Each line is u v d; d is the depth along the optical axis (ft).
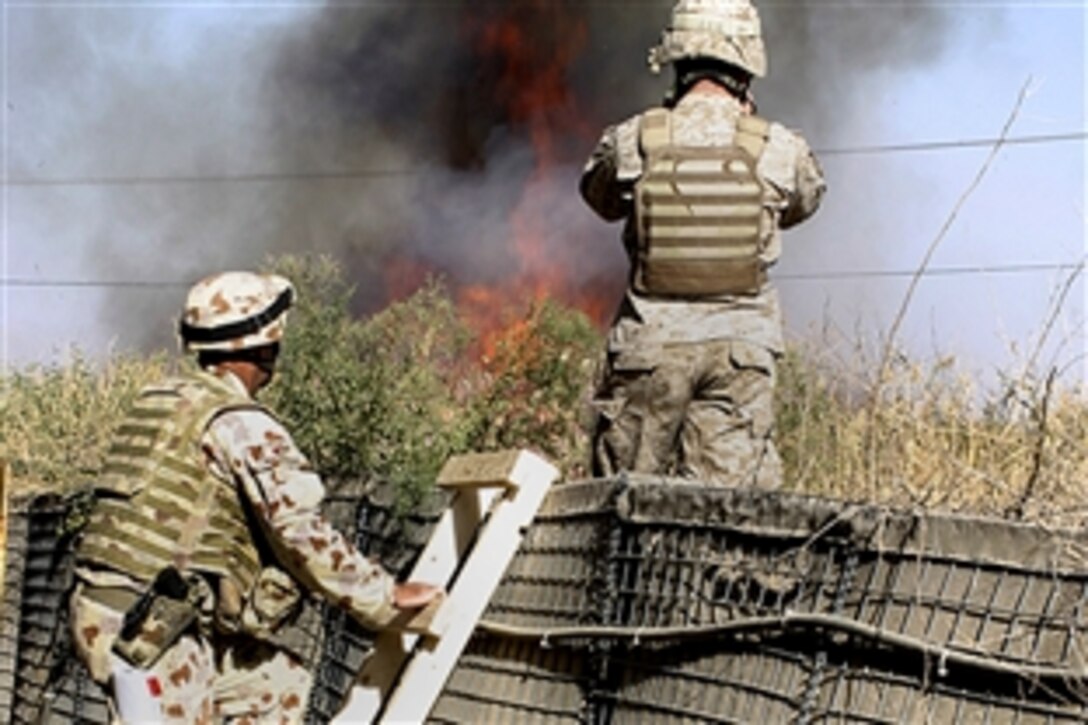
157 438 16.69
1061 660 15.72
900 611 16.85
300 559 16.46
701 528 18.98
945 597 16.58
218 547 16.57
